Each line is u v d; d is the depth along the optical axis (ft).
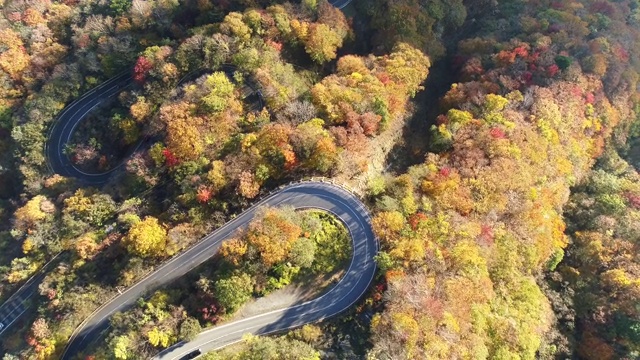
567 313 315.78
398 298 253.03
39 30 433.48
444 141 348.38
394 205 296.92
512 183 315.99
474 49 435.12
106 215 341.41
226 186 313.12
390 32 428.15
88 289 299.58
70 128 395.14
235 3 429.38
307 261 274.16
